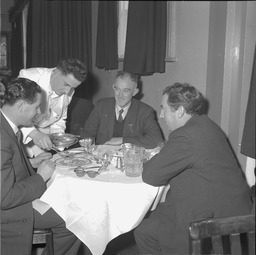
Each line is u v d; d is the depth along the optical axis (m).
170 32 3.57
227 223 1.18
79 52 3.97
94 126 2.62
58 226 1.83
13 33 2.28
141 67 3.61
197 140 1.63
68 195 1.72
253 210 1.68
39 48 3.28
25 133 2.09
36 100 1.69
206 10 3.30
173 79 3.57
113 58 3.94
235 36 3.06
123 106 2.55
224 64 3.11
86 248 2.10
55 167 1.84
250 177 2.68
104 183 1.69
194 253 1.16
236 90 3.08
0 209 1.65
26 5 2.62
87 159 1.97
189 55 3.44
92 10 4.15
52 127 2.53
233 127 3.11
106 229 1.71
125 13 4.05
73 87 2.30
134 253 2.19
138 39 3.58
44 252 1.96
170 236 1.71
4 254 1.68
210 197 1.62
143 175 1.69
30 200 1.70
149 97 3.79
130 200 1.69
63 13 3.73
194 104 1.72
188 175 1.66
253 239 1.21
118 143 2.31
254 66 2.09
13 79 1.71
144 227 1.79
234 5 3.01
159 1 3.45
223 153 1.66
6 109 1.68
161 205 1.94
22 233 1.68
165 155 1.65
